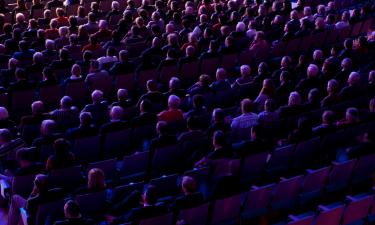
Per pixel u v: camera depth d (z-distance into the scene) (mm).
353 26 32906
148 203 16328
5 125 22422
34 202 16812
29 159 18594
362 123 21000
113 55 29750
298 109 22656
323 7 35875
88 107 23172
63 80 28422
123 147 21469
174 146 20047
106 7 43344
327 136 20266
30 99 25469
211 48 28938
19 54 30172
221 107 24906
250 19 35656
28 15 40562
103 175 17516
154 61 29906
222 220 17500
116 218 17000
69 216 15570
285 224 17641
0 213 19766
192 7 38250
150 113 21953
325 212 16312
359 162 19062
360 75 26578
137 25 33625
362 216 17422
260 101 24016
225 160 18875
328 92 24094
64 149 18938
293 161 20016
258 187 18297
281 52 30891
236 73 29469
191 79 28781
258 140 19656
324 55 31969
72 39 31547
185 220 16547
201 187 18547
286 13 37656
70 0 42969
